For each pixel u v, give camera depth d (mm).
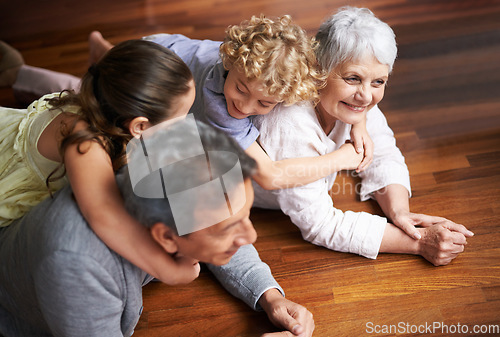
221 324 1426
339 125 1546
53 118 1191
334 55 1342
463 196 1688
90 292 1058
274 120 1438
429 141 1878
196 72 1576
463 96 2029
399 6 2535
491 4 2469
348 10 1396
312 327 1362
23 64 2299
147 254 1072
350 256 1557
